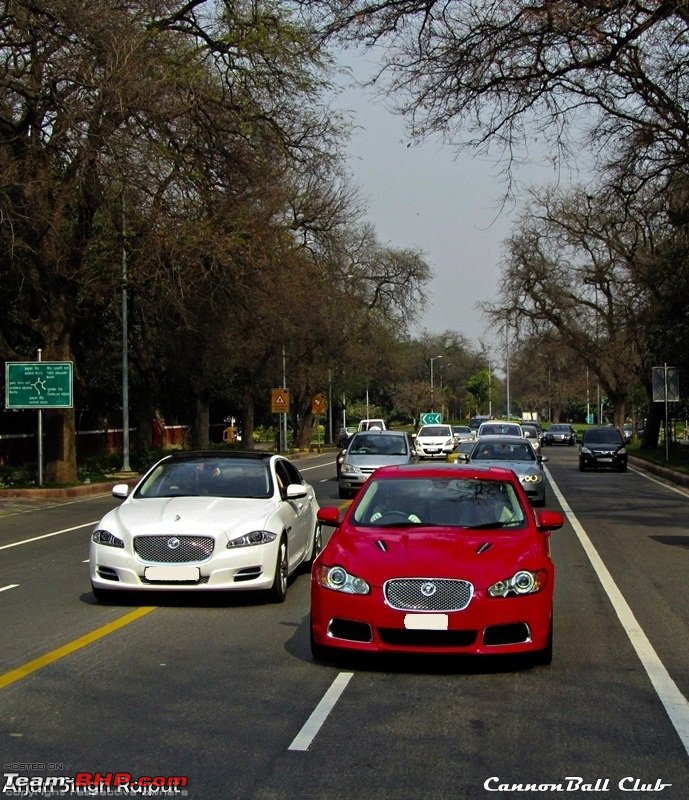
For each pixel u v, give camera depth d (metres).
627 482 33.06
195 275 28.19
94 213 28.62
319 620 7.99
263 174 27.94
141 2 24.86
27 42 23.30
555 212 51.38
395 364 73.38
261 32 25.55
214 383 49.19
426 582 7.73
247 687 7.50
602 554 15.36
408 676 7.83
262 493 12.00
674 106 19.38
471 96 17.56
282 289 35.41
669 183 23.08
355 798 5.24
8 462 41.56
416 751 5.99
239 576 10.63
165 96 24.78
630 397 72.06
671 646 8.97
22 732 6.38
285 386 58.62
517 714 6.78
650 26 16.56
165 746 6.09
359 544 8.29
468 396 153.12
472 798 5.25
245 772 5.63
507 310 58.75
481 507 9.17
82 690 7.41
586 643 9.09
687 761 5.83
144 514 11.05
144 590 10.84
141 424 44.56
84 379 41.34
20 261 27.25
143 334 40.12
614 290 53.84
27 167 25.14
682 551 15.71
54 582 12.81
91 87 23.56
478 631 7.67
